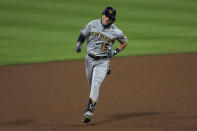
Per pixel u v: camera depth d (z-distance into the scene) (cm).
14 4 8562
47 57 4912
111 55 2605
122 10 8225
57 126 2508
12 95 3319
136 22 7219
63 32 6388
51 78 3912
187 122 2592
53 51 5250
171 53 5100
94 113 2828
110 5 8675
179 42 5834
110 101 3145
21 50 5262
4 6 8344
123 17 7600
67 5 8544
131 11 8156
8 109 2927
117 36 2569
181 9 8494
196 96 3266
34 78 3912
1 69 4291
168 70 4219
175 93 3362
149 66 4406
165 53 5106
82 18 7412
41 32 6369
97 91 2544
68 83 3725
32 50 5275
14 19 7238
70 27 6731
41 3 8712
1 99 3200
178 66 4403
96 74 2584
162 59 4756
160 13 8044
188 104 3041
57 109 2928
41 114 2798
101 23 2539
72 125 2531
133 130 2403
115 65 4466
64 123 2580
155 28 6794
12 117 2723
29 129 2445
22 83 3719
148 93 3372
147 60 4706
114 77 3941
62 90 3484
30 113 2825
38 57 4906
